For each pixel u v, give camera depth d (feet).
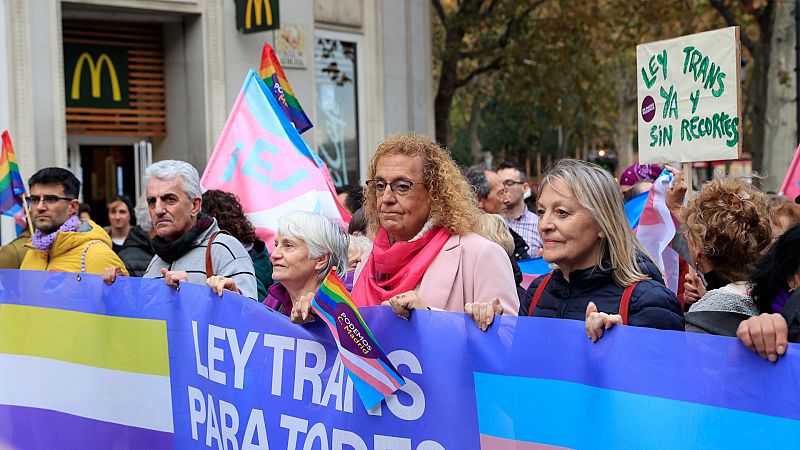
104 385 14.93
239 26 43.27
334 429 11.87
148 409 14.37
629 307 10.72
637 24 79.41
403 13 51.83
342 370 11.80
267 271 17.44
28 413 16.01
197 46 42.86
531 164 144.05
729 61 17.97
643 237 18.48
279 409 12.43
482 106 138.00
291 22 44.96
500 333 10.52
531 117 91.56
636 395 9.43
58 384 15.58
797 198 19.25
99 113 42.60
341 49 48.75
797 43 56.70
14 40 37.93
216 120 42.98
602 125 147.43
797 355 8.29
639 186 23.09
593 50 86.58
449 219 13.05
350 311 11.03
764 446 8.54
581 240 11.07
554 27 79.71
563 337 10.02
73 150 42.37
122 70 43.14
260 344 12.64
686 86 18.81
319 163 21.79
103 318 14.85
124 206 31.86
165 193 15.25
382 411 11.41
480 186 25.90
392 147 13.20
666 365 9.21
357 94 49.57
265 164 20.86
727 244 12.52
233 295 12.98
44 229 18.29
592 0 79.92
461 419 10.84
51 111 38.81
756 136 73.41
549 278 11.76
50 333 15.61
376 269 13.51
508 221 26.61
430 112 54.90
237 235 17.22
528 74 83.51
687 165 18.89
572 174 11.10
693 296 15.43
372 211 13.79
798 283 10.77
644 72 19.70
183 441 13.91
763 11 72.43
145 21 43.21
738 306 11.49
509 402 10.46
